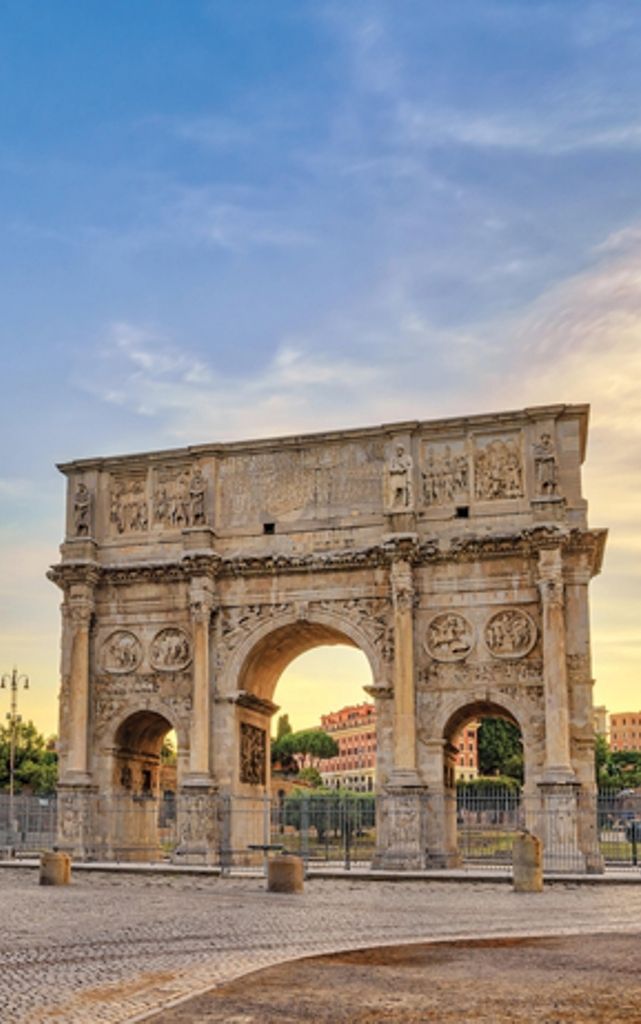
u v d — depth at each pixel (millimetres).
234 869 55438
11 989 19281
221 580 60312
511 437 58312
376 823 55062
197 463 62094
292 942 26109
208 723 58219
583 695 54406
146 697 60344
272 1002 18000
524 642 55719
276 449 61281
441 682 56344
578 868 50906
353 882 48188
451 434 59031
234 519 61125
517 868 42656
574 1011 17109
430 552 57125
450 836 56219
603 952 23922
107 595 62000
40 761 126938
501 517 57281
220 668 59469
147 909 34500
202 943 25859
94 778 60188
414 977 20438
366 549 57750
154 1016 16891
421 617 57156
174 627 60656
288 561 58781
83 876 50812
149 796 61188
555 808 51938
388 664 57031
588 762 53656
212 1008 17516
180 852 56250
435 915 32844
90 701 60875
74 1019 16703
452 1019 16531
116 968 21812
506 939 26453
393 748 55969
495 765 146875
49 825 68125
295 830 86125
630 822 67000
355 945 25484
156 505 62656
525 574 56312
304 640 62312
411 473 58312
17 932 27875
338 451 60469
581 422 57875
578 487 56688
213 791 57375
